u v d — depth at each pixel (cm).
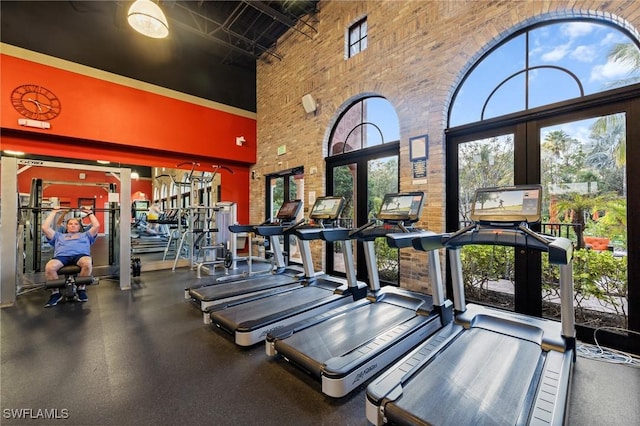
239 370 232
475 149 360
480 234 234
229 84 728
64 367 234
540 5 297
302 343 234
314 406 189
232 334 284
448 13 370
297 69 624
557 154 298
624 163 263
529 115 311
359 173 507
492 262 350
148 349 265
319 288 395
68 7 530
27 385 210
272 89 707
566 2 281
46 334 295
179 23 556
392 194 328
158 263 633
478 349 216
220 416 180
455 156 376
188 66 665
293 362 221
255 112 773
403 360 200
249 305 330
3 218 389
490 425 141
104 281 520
